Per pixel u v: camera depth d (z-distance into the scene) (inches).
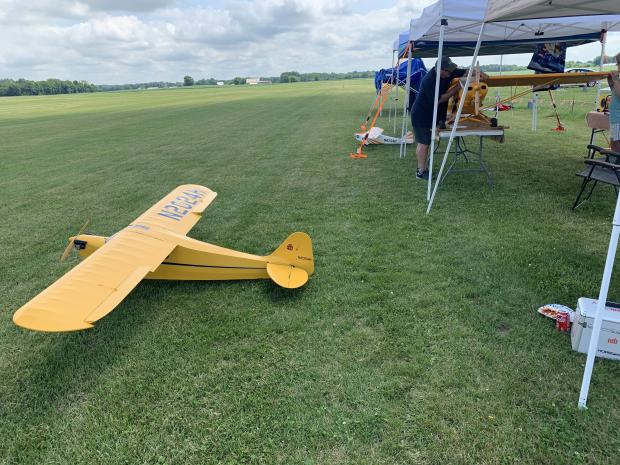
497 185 283.9
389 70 805.2
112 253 143.9
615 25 357.1
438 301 149.4
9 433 103.5
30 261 202.4
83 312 111.7
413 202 259.9
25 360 130.0
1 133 796.0
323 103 1186.6
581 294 147.3
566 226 208.4
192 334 138.3
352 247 199.3
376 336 132.5
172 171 388.8
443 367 117.2
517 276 162.2
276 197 289.0
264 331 137.9
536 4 154.3
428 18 256.2
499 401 104.4
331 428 99.1
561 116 657.0
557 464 87.9
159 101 1867.6
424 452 91.8
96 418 106.5
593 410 100.3
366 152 438.9
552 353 119.7
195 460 93.2
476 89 259.4
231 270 165.3
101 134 708.0
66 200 304.5
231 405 108.1
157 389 115.0
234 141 559.2
